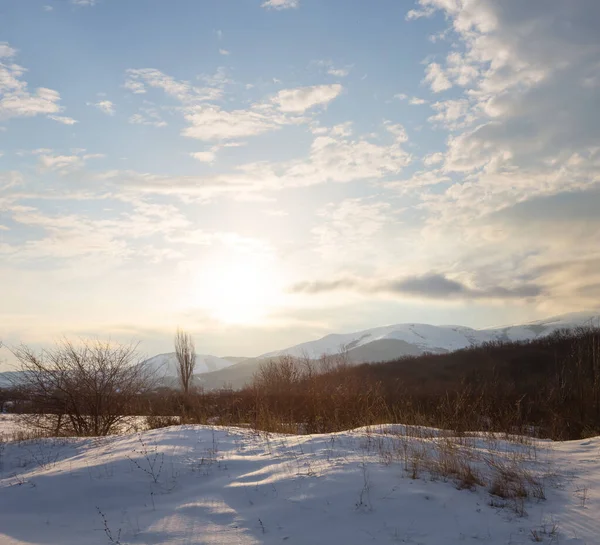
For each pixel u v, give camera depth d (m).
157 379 17.52
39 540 5.61
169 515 6.10
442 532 5.47
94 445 10.19
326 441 8.85
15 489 7.25
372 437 9.01
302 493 6.38
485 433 10.58
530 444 9.34
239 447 8.84
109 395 15.62
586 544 5.17
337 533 5.49
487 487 6.70
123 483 7.20
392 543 5.26
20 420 16.05
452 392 16.52
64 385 15.34
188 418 14.70
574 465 7.82
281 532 5.55
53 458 9.61
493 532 5.47
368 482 6.59
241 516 5.95
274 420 12.45
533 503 6.30
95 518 6.25
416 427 10.38
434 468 7.17
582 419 12.88
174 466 7.74
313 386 16.20
